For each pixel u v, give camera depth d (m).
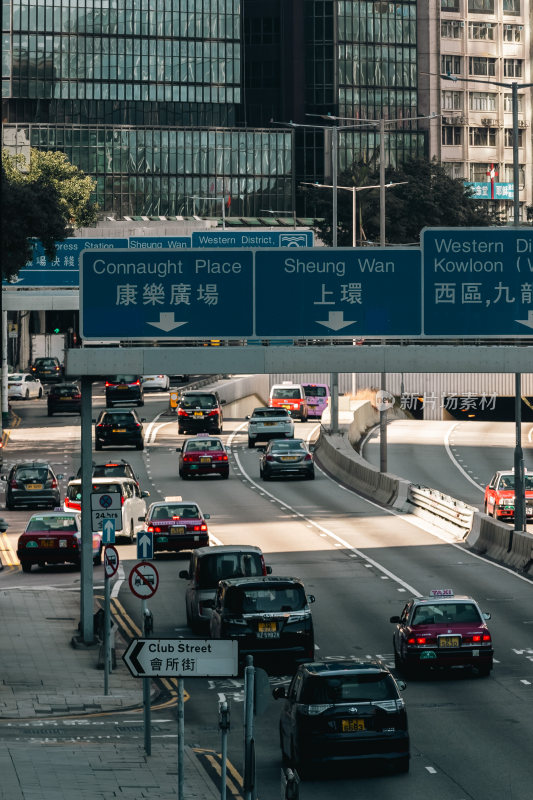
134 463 136.88
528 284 61.06
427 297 60.84
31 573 84.69
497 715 49.12
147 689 44.34
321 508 109.00
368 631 65.00
